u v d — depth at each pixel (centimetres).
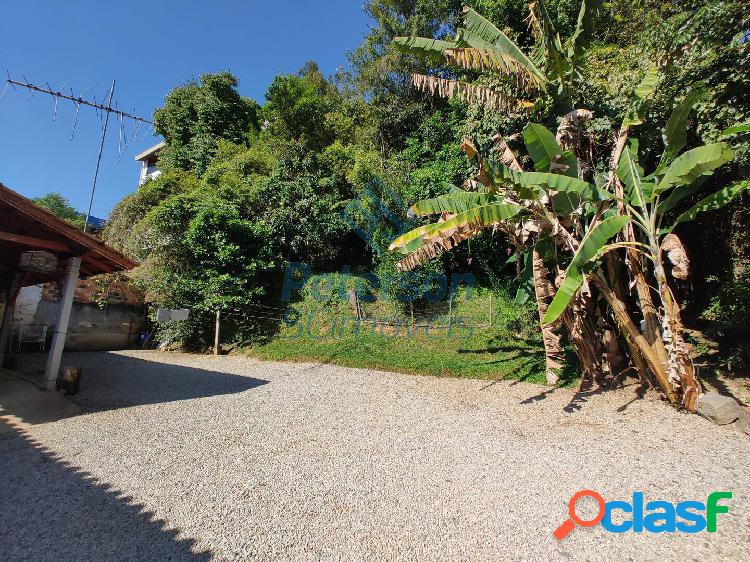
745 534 303
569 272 507
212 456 457
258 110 2444
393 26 1753
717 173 707
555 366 769
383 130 1748
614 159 624
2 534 300
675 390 571
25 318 1200
